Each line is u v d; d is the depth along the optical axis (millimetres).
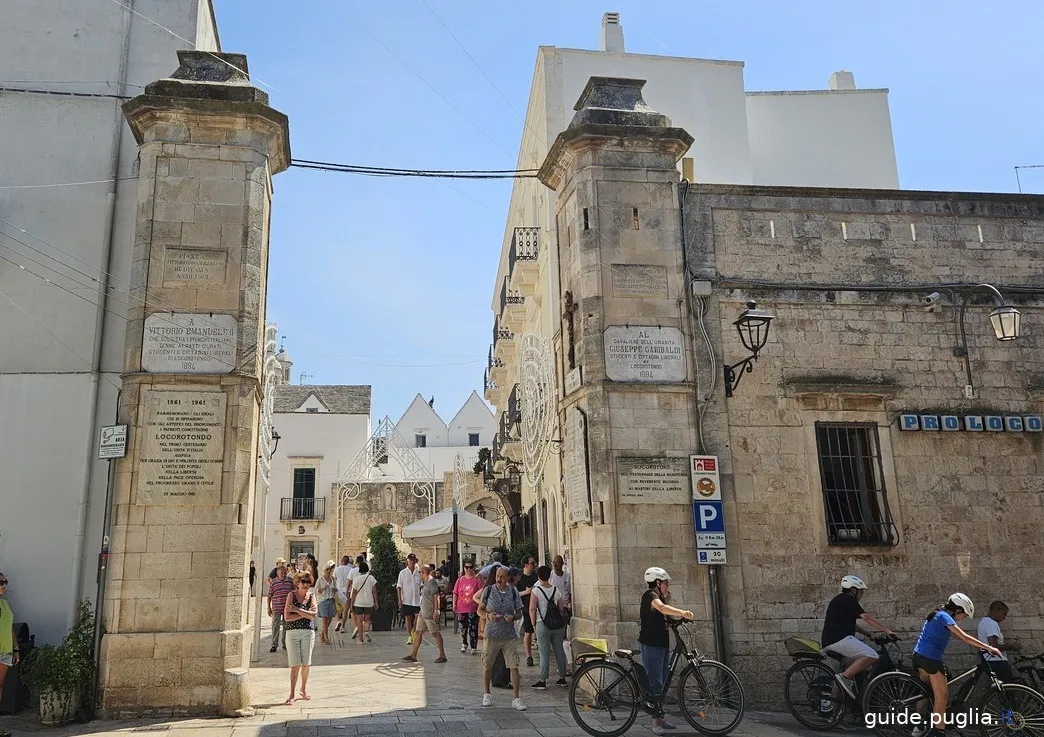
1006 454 11977
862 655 9336
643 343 11305
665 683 8906
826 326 11977
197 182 10820
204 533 9969
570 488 11711
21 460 11336
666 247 11703
